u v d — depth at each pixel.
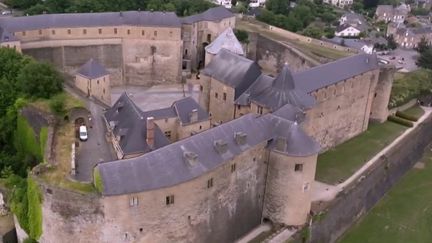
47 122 97.56
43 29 134.25
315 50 159.62
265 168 84.81
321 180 100.62
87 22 139.25
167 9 185.50
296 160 81.69
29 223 76.69
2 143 109.12
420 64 199.88
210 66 113.69
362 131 127.50
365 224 100.44
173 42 145.25
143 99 136.00
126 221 68.31
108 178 66.50
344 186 98.62
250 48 168.00
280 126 84.62
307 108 98.19
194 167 71.50
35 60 121.25
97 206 66.94
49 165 78.19
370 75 122.81
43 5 170.12
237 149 77.94
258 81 104.25
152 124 83.31
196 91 144.00
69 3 173.00
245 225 84.88
